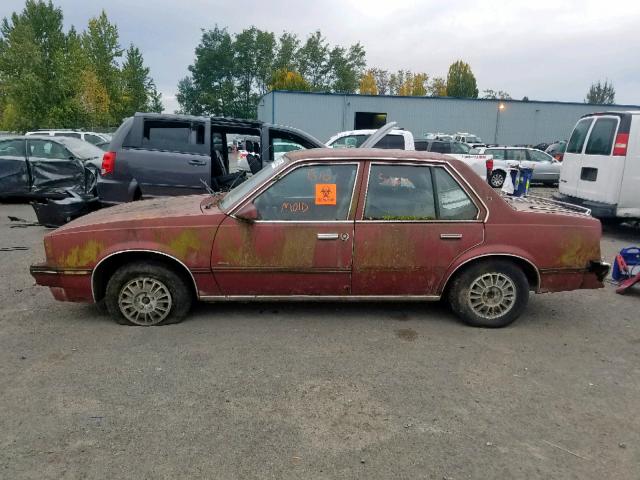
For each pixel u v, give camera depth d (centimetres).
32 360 359
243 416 293
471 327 435
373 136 601
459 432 282
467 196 419
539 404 314
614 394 329
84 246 404
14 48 2850
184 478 240
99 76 3475
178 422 286
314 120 3706
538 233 422
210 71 7400
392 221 411
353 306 478
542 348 398
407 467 252
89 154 1126
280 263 411
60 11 3058
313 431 280
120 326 421
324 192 412
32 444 264
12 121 3253
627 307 502
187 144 737
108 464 249
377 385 332
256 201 410
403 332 421
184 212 420
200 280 413
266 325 429
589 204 836
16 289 517
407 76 8856
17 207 1062
